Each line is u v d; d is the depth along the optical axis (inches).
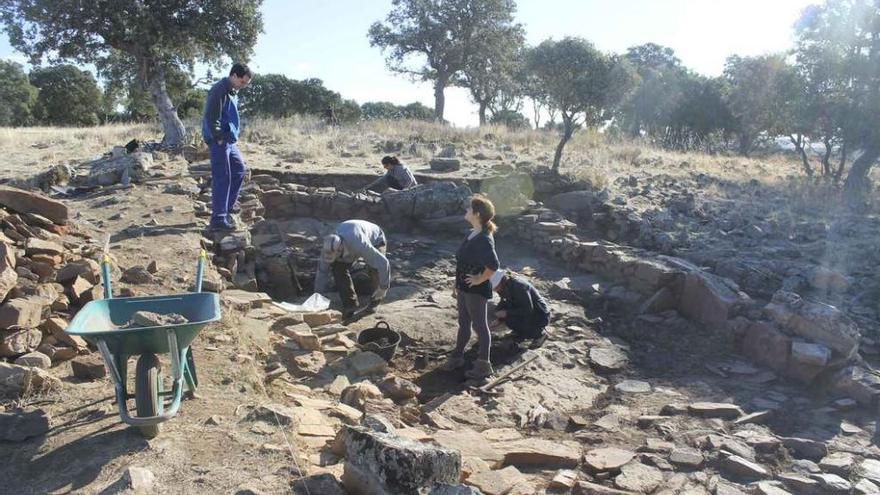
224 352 201.2
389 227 438.0
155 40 640.4
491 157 619.5
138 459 136.9
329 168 510.9
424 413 214.4
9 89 1715.1
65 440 145.0
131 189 409.1
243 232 333.7
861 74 661.3
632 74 502.6
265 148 603.8
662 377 273.1
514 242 442.0
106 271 165.3
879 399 244.2
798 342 271.3
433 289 353.1
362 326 289.9
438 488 126.3
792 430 227.3
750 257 387.5
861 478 193.0
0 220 235.1
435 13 1473.9
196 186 421.4
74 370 177.6
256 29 706.2
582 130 823.1
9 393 162.6
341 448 153.2
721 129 1455.5
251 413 161.9
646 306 331.9
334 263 294.0
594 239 436.8
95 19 636.1
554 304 339.6
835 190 607.8
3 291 181.2
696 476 187.3
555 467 191.3
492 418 223.5
